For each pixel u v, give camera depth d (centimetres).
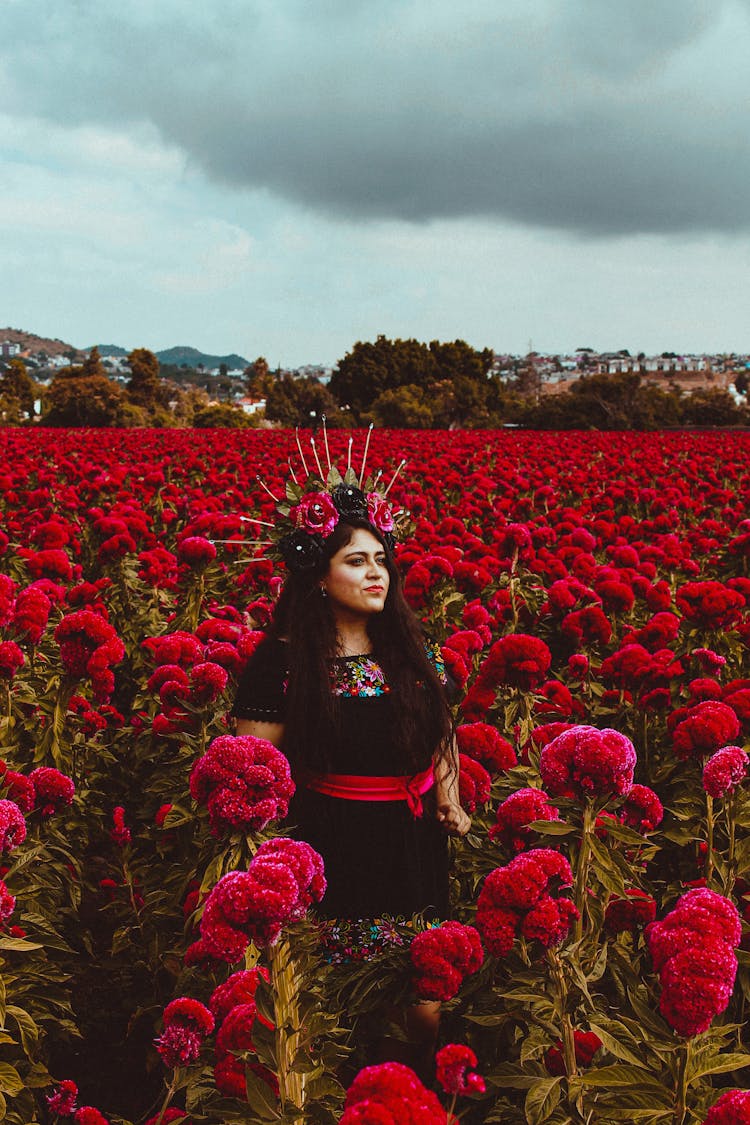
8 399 12738
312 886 232
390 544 343
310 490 347
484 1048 283
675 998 200
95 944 447
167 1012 250
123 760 514
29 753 449
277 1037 211
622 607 620
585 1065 254
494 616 635
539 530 877
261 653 338
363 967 284
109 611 717
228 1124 210
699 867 367
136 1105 358
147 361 12300
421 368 11900
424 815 332
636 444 2964
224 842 285
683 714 411
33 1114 294
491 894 236
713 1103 217
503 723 426
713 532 1155
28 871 341
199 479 1725
